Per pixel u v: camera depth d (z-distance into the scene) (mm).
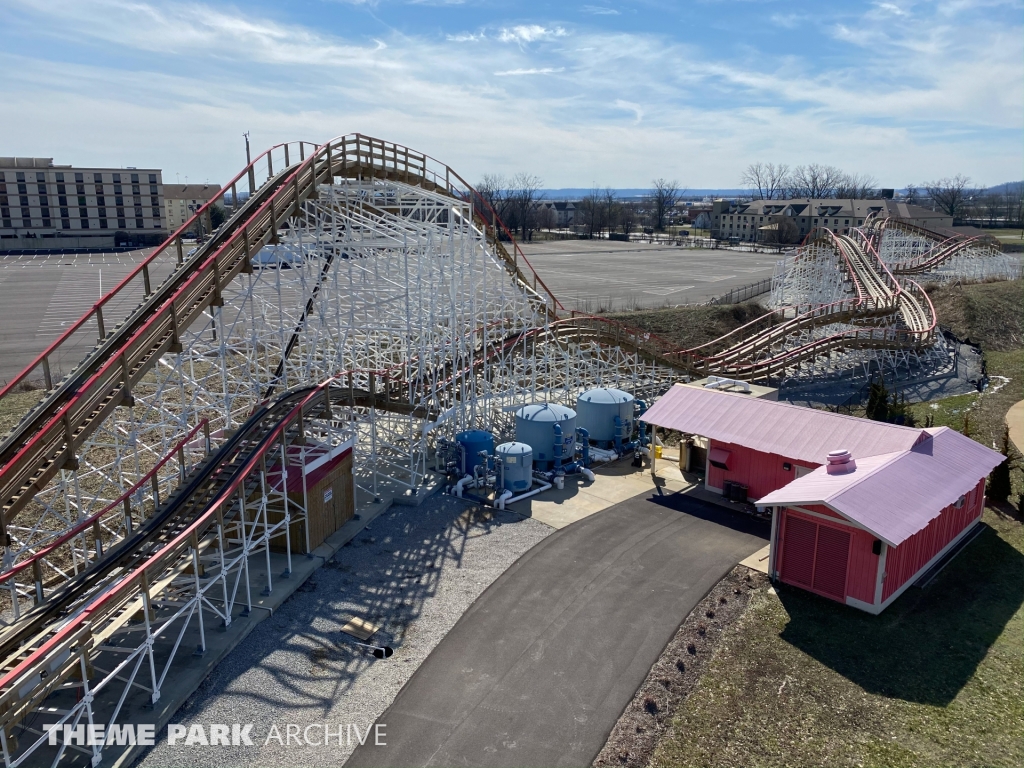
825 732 14039
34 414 16891
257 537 21016
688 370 40531
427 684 15266
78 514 20797
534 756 13227
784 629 17609
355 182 29328
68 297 67188
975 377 44969
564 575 20125
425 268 29172
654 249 139125
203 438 24547
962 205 195125
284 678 15406
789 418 25484
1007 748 13594
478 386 33125
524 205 164500
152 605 16172
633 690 15156
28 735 13461
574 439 29406
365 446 29375
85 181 122188
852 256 65688
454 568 20547
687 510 25000
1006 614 18438
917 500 19453
